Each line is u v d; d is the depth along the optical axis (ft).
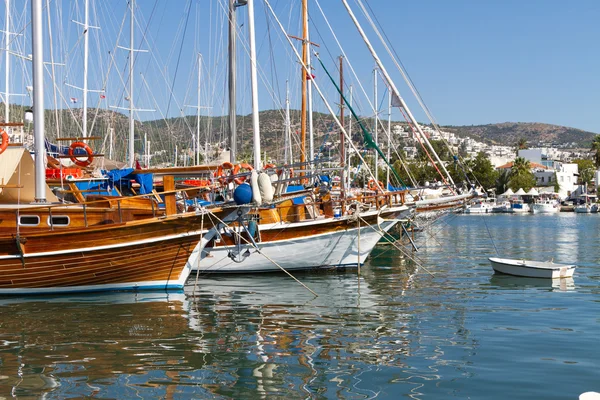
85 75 111.04
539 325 43.50
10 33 82.69
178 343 37.47
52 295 52.95
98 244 51.11
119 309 47.85
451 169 273.13
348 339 38.83
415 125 83.87
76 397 27.89
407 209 81.97
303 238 68.85
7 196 55.52
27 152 54.08
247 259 68.74
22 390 28.76
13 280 51.60
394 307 50.34
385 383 30.12
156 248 52.60
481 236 154.81
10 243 50.29
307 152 114.42
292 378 30.78
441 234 164.45
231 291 58.23
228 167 63.05
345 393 28.63
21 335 39.29
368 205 80.07
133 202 57.41
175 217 51.88
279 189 60.13
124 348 36.17
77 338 38.55
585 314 47.80
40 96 52.24
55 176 67.87
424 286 62.85
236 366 32.71
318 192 73.26
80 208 53.42
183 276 54.75
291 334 40.11
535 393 28.78
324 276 69.51
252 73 68.80
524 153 541.34
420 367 32.81
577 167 505.66
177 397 27.96
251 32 69.46
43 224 52.65
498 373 31.81
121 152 144.77
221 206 53.47
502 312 48.34
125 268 52.75
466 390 29.17
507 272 72.49
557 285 64.23
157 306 49.11
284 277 68.23
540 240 140.26
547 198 404.77
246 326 42.42
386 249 103.45
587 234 163.73
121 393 28.43
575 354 35.55
